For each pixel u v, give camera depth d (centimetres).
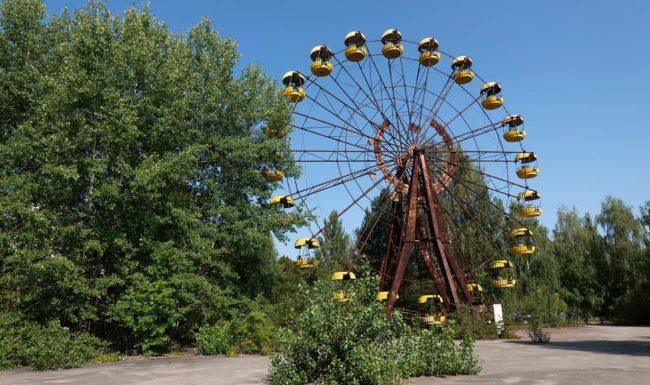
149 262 2262
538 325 3134
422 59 3653
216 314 2519
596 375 1248
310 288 1203
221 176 2870
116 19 2578
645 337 2852
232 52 2983
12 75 2358
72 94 2108
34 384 1297
